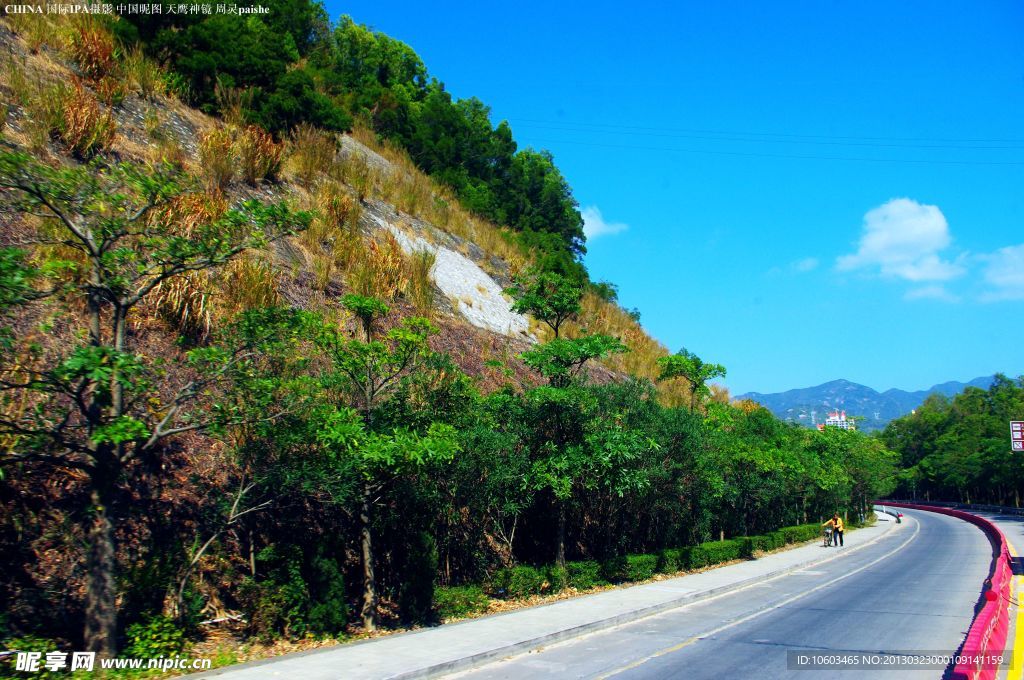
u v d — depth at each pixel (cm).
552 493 1452
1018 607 1276
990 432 7125
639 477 1348
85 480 864
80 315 1045
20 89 1464
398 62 4681
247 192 1798
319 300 1566
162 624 762
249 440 885
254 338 781
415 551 1099
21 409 822
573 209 4875
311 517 1083
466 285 2377
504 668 839
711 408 2473
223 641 840
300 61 3500
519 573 1295
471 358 1859
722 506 2227
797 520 3284
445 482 1079
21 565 766
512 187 4497
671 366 2327
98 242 727
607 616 1130
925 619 1187
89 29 1872
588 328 2722
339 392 1043
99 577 686
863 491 4253
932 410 9894
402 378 1052
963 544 2981
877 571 1964
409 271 1972
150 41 2141
